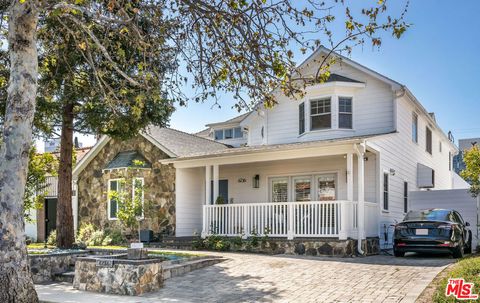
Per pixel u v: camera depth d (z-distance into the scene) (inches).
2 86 514.3
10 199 306.8
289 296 341.7
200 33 382.3
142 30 416.5
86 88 531.5
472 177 682.8
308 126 759.1
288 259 520.7
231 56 366.6
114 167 794.8
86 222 832.9
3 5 441.4
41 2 329.1
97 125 566.3
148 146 794.8
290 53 352.2
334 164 717.9
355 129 744.3
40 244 813.9
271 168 773.3
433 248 522.6
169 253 550.0
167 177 767.7
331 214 591.2
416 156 854.5
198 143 912.3
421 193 789.2
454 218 575.5
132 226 690.8
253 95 378.6
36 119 563.2
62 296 359.9
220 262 498.0
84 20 422.0
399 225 547.8
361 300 318.7
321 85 744.3
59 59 480.7
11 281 298.7
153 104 552.7
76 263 399.5
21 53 322.0
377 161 665.0
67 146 607.8
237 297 343.6
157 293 363.9
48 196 935.0
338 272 425.1
